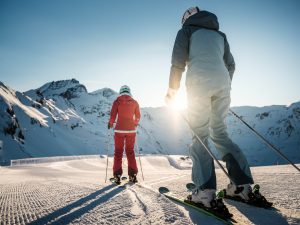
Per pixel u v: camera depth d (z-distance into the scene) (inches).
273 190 120.3
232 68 120.5
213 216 79.0
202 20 108.4
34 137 3966.5
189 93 104.8
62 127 5073.8
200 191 90.4
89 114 7637.8
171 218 76.2
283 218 78.1
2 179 254.2
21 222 74.7
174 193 118.0
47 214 82.9
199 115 101.5
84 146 4677.7
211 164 94.6
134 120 209.5
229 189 105.0
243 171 99.4
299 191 114.1
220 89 102.7
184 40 107.0
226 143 104.5
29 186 167.0
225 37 115.8
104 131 6127.0
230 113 117.0
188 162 1774.1
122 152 200.4
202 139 100.0
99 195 117.1
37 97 5738.2
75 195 120.1
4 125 3353.8
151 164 1567.4
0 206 97.4
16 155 3137.3
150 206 90.2
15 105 4330.7
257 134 105.2
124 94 210.8
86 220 75.4
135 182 191.3
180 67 106.4
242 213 85.1
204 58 102.7
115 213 82.3
